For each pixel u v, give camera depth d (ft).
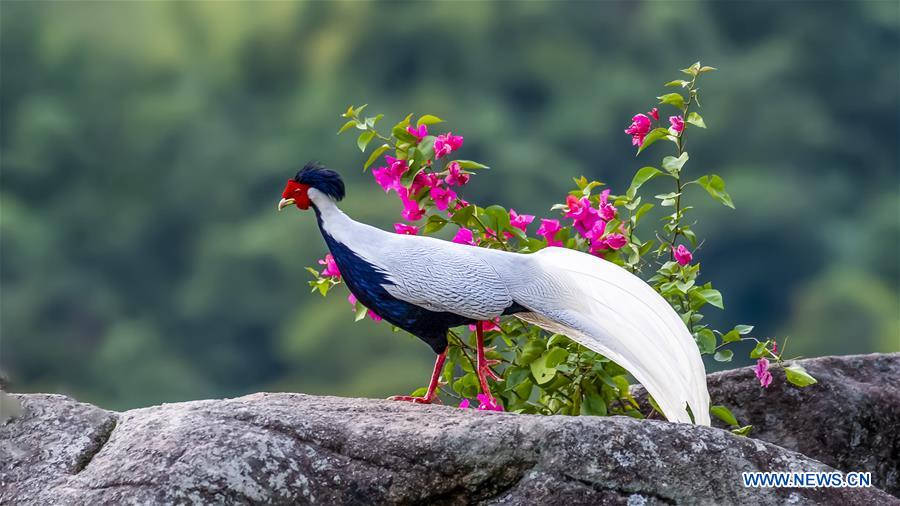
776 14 166.30
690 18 163.63
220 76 149.89
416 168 18.10
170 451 13.99
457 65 153.79
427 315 15.89
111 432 14.69
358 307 18.71
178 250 132.77
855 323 119.24
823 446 17.84
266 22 153.38
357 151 136.98
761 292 135.13
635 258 18.26
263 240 119.24
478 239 18.51
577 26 159.94
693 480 13.92
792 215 136.26
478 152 139.33
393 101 147.13
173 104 140.87
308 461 14.01
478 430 14.19
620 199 18.53
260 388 115.24
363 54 153.58
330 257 18.85
